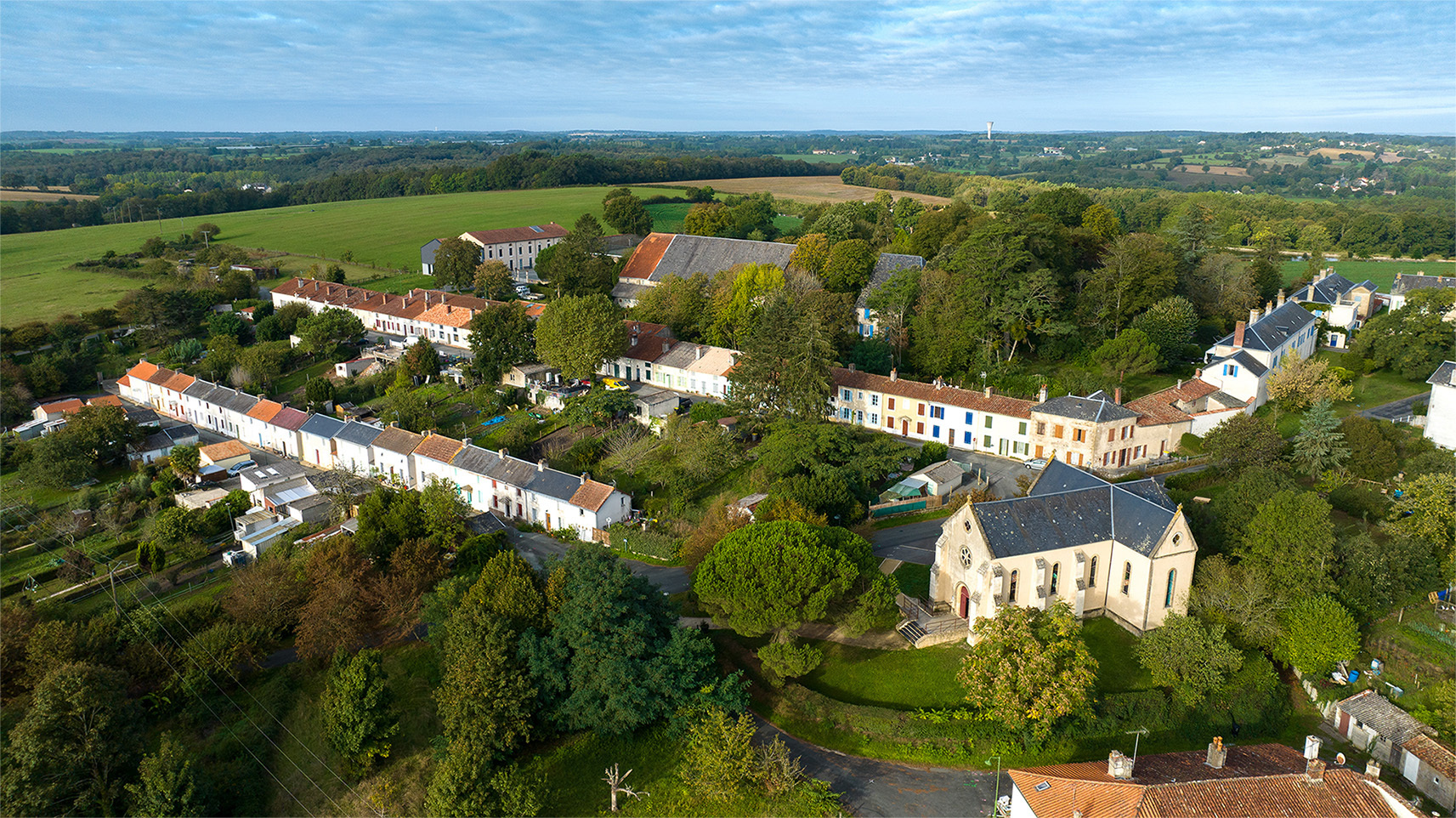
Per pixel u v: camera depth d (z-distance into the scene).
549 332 142.75
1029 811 54.62
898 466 107.50
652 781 64.44
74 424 137.12
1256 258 171.88
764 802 61.91
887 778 63.81
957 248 145.62
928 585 85.31
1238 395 120.69
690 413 127.69
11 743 60.88
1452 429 107.19
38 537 115.44
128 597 97.69
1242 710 68.19
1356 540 77.69
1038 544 74.12
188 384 161.00
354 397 155.25
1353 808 52.50
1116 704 67.25
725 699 66.50
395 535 98.12
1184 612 75.62
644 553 97.06
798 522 76.81
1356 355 139.50
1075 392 125.62
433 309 187.00
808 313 131.00
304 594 84.06
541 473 108.62
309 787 65.88
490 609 72.88
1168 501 79.88
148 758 60.56
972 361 135.50
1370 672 72.56
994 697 65.19
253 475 122.06
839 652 76.12
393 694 74.19
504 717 65.62
